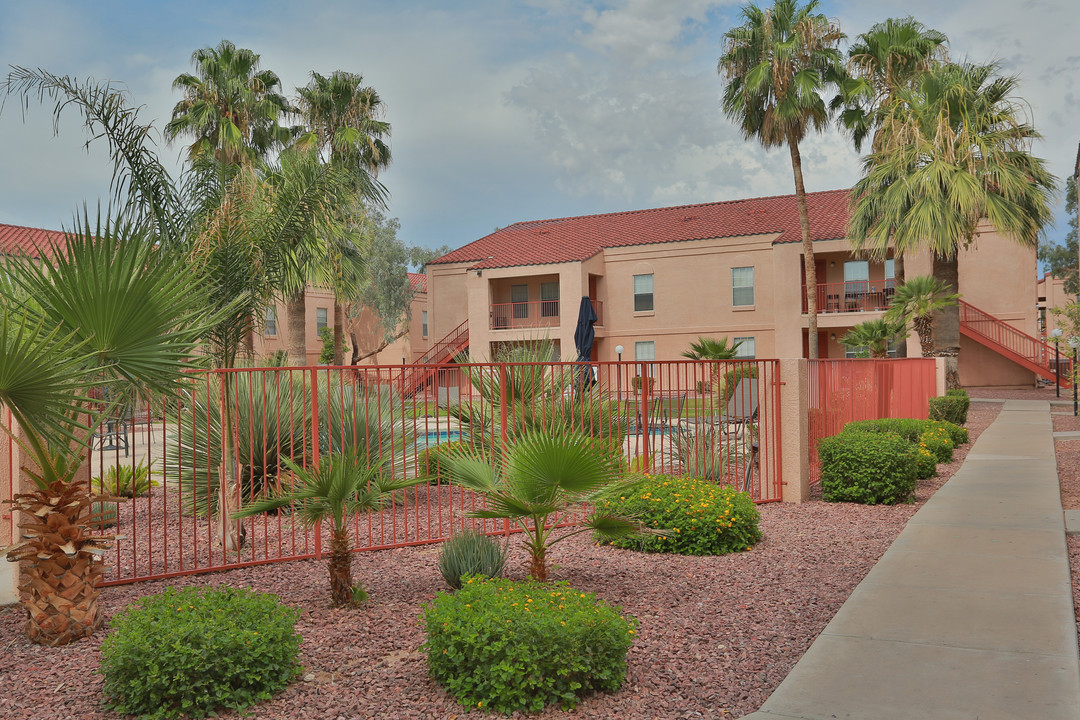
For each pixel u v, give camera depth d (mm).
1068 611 5102
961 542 7184
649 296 34406
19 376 4047
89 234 4516
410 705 3895
